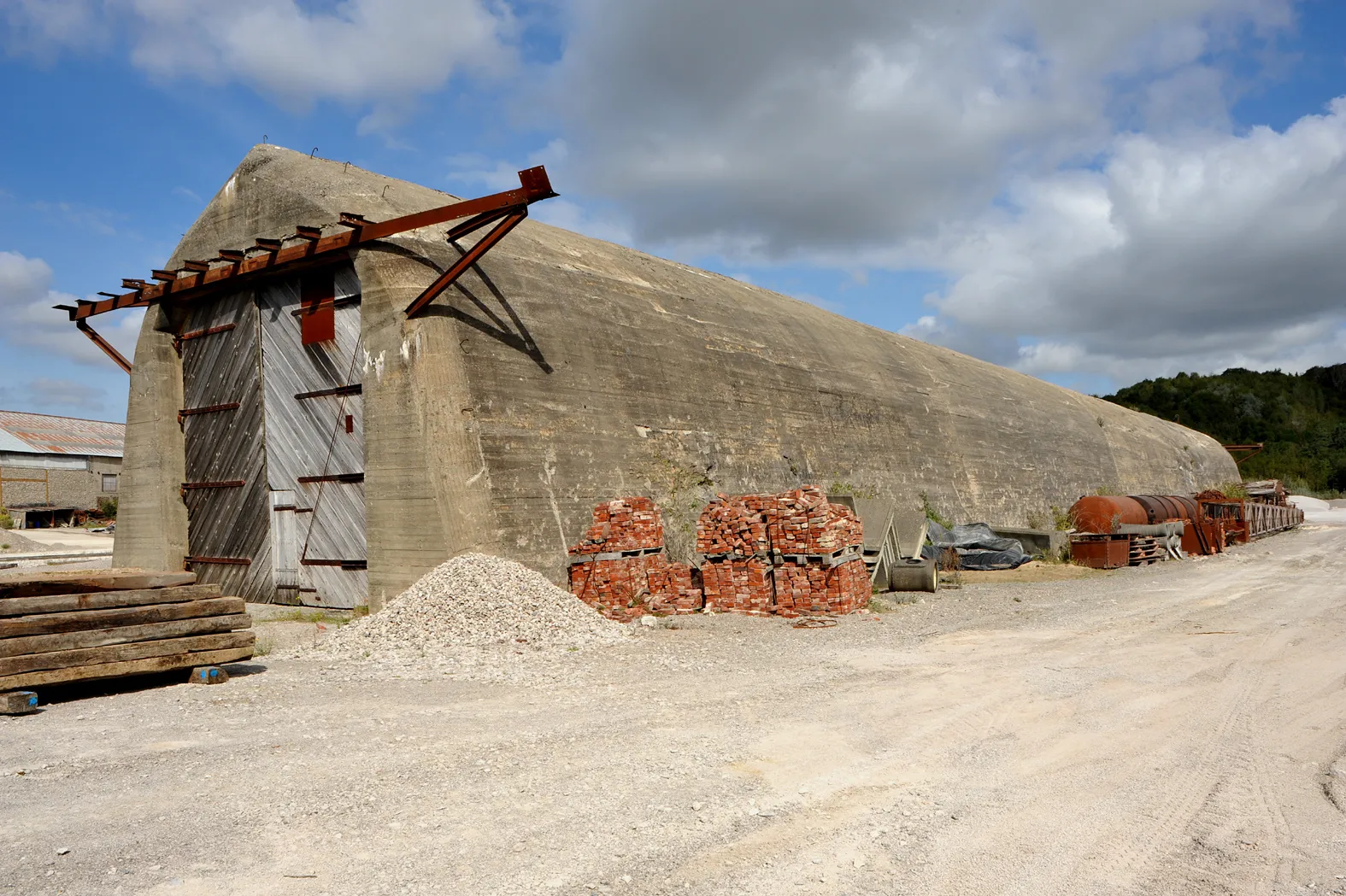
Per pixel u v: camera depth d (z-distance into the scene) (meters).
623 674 9.30
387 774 5.85
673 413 19.70
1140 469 44.25
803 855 4.59
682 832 4.89
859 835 4.88
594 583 14.19
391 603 12.22
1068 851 4.67
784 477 22.42
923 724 7.19
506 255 17.94
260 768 5.98
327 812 5.14
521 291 17.42
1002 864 4.50
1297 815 5.17
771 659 10.17
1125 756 6.35
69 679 8.04
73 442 49.97
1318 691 8.21
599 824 4.98
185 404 18.28
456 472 14.32
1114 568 22.50
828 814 5.18
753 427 22.16
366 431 14.72
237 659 9.35
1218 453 56.84
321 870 4.35
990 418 34.41
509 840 4.74
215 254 17.66
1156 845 4.75
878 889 4.21
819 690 8.45
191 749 6.45
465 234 15.13
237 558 17.16
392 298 14.62
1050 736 6.86
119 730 7.01
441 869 4.38
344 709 7.75
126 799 5.36
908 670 9.44
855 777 5.86
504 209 13.70
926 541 22.55
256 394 16.91
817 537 13.97
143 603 8.80
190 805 5.25
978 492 30.67
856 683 8.75
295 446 16.22
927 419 30.34
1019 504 32.72
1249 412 101.06
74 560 27.66
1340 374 113.12
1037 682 8.78
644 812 5.17
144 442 18.33
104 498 49.34
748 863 4.49
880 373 29.92
